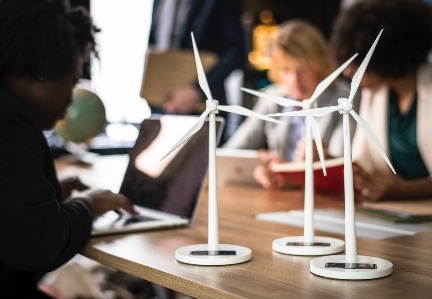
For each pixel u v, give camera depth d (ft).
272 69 7.63
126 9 10.03
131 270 2.72
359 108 7.01
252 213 4.18
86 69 3.75
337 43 5.67
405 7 5.37
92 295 5.40
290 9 13.60
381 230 3.48
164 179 3.99
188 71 7.91
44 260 2.85
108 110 9.83
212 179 2.70
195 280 2.32
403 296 2.05
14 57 3.09
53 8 3.26
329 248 2.74
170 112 8.20
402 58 5.41
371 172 5.37
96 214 3.28
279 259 2.67
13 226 2.77
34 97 3.22
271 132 8.01
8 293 3.30
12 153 2.87
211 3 9.05
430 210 4.34
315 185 5.03
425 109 5.72
